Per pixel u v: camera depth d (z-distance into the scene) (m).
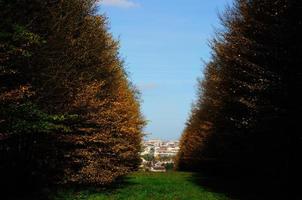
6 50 13.78
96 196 23.28
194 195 26.30
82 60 22.06
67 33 20.09
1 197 18.69
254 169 26.92
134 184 34.06
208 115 38.12
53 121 18.08
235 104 25.55
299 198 20.88
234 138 27.28
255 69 20.66
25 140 18.59
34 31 17.17
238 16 25.09
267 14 20.36
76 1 21.30
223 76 26.70
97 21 24.05
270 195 24.33
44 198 20.22
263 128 20.72
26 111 14.39
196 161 58.03
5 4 14.92
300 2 18.38
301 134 19.08
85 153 22.92
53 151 21.02
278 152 21.47
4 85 15.77
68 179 22.66
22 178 19.83
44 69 17.41
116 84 27.81
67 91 20.05
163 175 50.66
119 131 25.95
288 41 18.92
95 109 23.03
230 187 32.25
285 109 19.06
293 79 18.86
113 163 26.14
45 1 17.59
